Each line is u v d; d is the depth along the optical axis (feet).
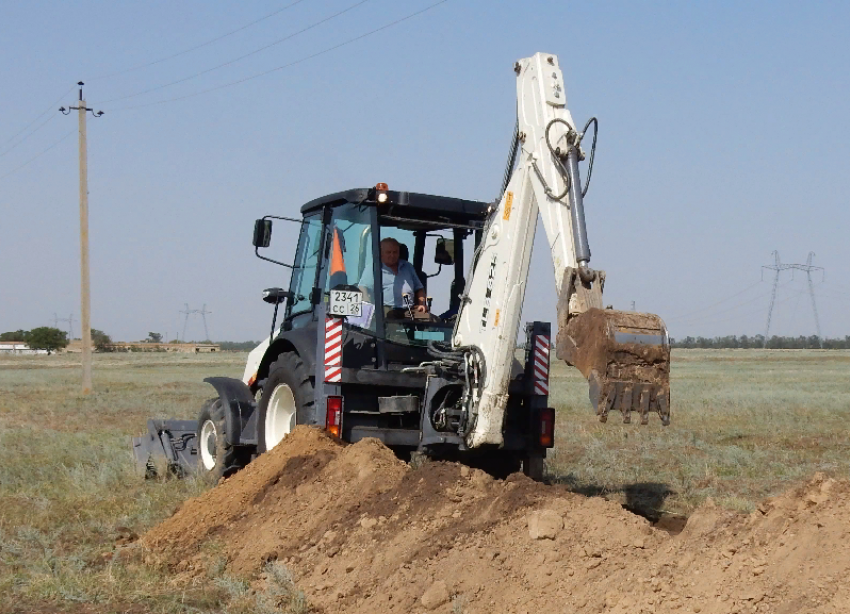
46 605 20.76
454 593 18.98
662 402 21.45
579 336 22.06
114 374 167.12
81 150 102.27
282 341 32.27
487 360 25.95
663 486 36.60
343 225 31.24
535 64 24.79
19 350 400.67
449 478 22.88
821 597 14.17
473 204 31.37
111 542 26.61
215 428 35.81
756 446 51.03
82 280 103.65
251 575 22.91
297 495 25.90
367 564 21.36
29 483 36.37
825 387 120.57
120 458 41.68
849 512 15.40
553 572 18.38
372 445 26.00
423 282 32.14
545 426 30.42
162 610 20.24
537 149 24.48
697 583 15.94
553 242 23.68
